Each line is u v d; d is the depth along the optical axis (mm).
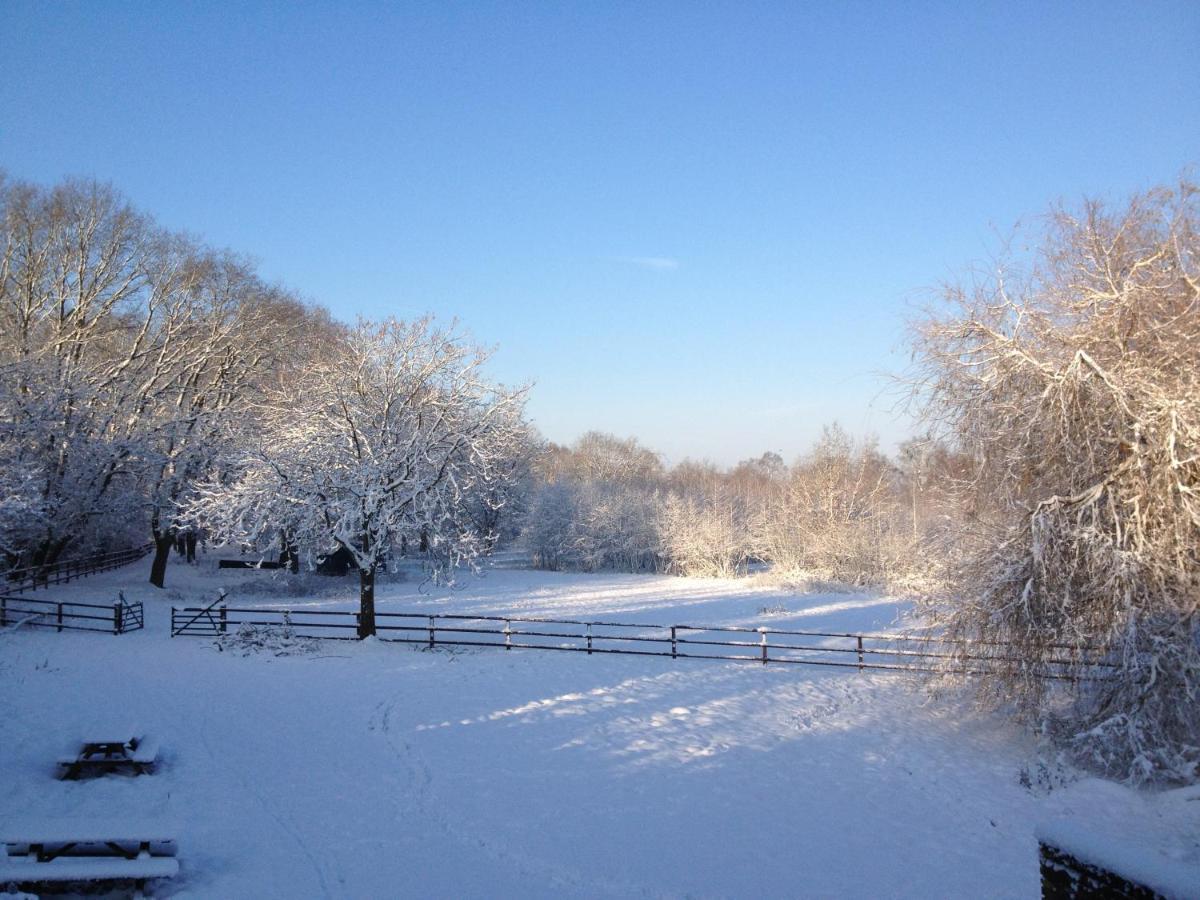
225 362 35844
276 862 8883
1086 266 13438
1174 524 11977
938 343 14367
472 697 17188
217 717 14766
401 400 24859
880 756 13711
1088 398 12594
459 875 8852
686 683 18922
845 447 51094
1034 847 10000
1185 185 12648
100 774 11391
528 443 50125
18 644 20688
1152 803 10789
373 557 23344
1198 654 11828
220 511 24453
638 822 10672
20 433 27297
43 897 7805
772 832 10461
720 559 53750
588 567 60062
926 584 15523
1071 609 12930
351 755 13000
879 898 8680
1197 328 12133
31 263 31516
